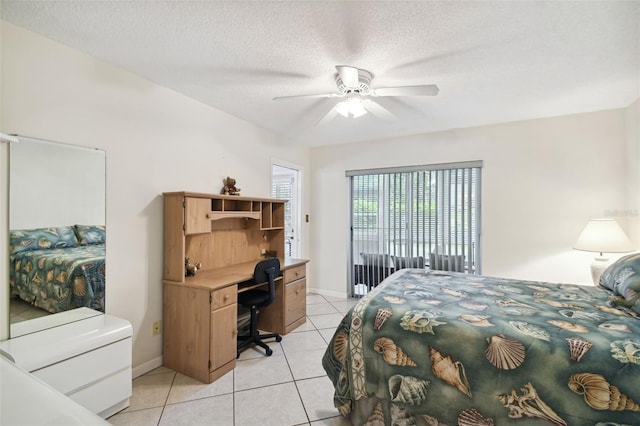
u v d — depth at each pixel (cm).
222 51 194
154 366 237
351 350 169
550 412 122
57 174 185
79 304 193
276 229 365
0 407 63
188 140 270
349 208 440
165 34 176
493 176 346
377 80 232
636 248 272
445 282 238
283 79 233
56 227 184
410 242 397
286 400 198
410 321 160
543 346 130
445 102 279
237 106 293
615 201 293
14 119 168
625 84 240
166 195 244
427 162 383
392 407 154
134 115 227
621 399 114
